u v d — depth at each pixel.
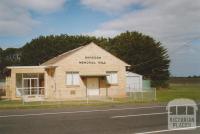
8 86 46.62
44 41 77.19
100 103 32.38
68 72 41.91
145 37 73.75
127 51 72.25
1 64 91.75
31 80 44.28
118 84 44.00
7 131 15.10
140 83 54.94
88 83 42.81
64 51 75.88
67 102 34.25
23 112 24.23
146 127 15.91
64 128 15.84
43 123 17.67
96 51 43.28
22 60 79.62
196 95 44.03
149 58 72.19
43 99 38.53
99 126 16.36
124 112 22.89
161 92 53.62
